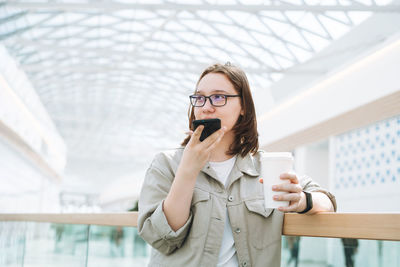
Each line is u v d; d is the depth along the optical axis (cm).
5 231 488
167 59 2103
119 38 2327
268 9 1290
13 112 2039
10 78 1927
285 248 187
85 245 323
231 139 190
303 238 177
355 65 1506
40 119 2717
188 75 2591
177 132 4047
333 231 154
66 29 2180
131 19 2048
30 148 2492
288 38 1778
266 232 172
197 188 174
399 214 133
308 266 173
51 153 3175
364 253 149
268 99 2209
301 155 1966
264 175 156
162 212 162
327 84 1672
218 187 176
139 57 2077
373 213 142
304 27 1653
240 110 190
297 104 1888
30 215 427
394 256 138
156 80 2881
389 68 1338
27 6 1431
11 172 2439
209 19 1830
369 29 1484
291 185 151
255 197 175
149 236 169
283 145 2008
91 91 3416
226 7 1336
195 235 168
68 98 3597
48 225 389
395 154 1342
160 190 177
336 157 1652
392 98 1325
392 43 1333
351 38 1574
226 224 174
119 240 317
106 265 309
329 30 1625
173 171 182
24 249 429
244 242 168
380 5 1227
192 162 157
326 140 1756
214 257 166
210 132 156
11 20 1867
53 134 3188
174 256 172
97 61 2691
